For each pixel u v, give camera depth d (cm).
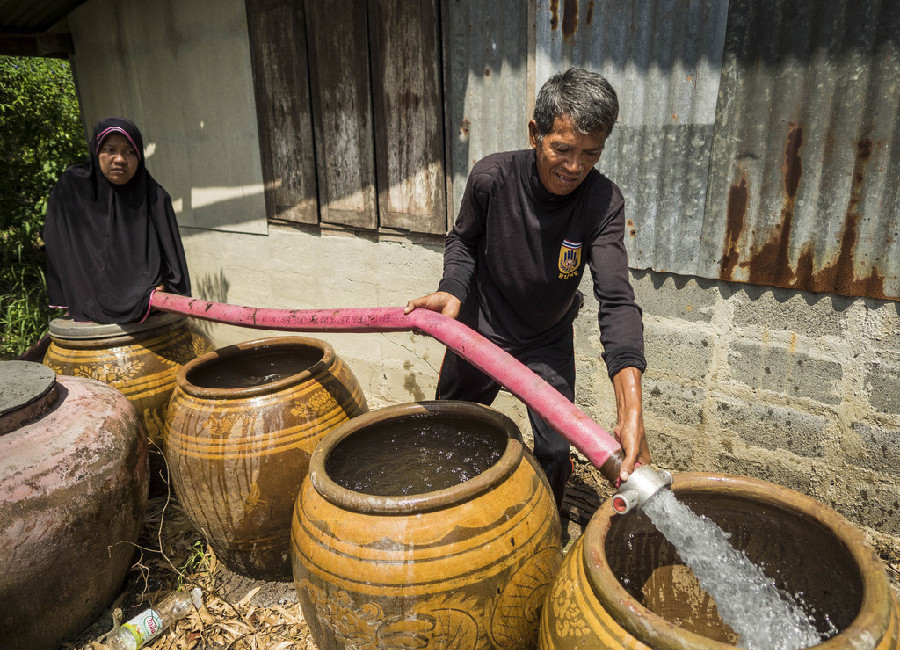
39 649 224
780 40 242
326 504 171
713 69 258
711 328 291
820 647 108
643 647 117
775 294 271
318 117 389
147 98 502
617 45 278
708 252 279
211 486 232
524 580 168
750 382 287
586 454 158
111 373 299
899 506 264
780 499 145
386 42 344
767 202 260
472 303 241
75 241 324
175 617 241
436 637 162
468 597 160
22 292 582
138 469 246
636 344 179
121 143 311
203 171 477
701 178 273
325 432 242
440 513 161
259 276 468
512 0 298
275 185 430
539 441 232
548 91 176
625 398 167
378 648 165
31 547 204
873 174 236
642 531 160
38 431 222
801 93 243
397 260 383
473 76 321
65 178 329
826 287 255
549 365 234
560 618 137
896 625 115
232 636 233
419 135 348
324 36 369
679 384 307
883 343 251
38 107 659
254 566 253
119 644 227
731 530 158
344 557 162
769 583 154
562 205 199
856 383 261
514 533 166
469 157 334
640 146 285
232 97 434
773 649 143
